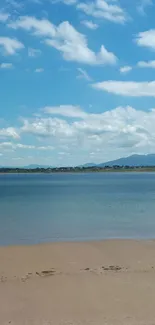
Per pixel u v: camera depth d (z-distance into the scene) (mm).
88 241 21531
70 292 12391
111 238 23734
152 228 28141
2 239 23594
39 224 30500
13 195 67938
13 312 10797
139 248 19391
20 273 14602
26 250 18781
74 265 15836
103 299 11750
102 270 14969
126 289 12633
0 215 36969
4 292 12391
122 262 16375
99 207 44625
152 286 12914
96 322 10109
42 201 53875
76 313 10727
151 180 146875
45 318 10375
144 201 52750
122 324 9992
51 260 16734
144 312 10766
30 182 140125
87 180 156125
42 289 12688
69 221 32312
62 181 147500
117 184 112188
